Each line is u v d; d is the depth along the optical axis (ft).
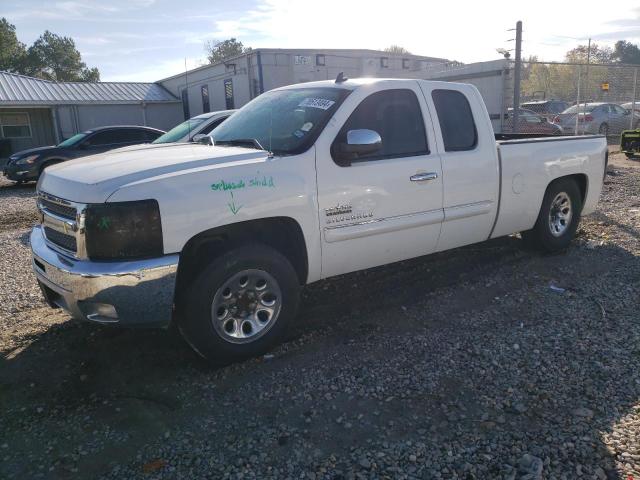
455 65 84.69
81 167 12.66
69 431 10.30
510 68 60.70
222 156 12.46
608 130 73.26
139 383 11.96
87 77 271.90
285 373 12.17
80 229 10.98
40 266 12.64
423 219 15.19
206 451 9.59
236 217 11.87
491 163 16.79
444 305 15.79
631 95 78.48
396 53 90.12
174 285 11.23
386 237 14.62
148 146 16.21
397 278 18.07
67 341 14.03
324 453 9.41
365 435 9.87
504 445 9.45
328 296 16.71
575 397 10.83
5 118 93.86
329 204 13.32
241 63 84.12
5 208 37.70
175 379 12.09
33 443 9.96
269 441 9.78
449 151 15.83
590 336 13.47
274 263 12.60
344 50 84.79
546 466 8.86
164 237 11.09
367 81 14.85
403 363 12.44
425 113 15.38
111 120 102.53
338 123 13.66
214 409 10.89
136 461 9.38
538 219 19.27
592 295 16.16
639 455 9.05
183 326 12.00
